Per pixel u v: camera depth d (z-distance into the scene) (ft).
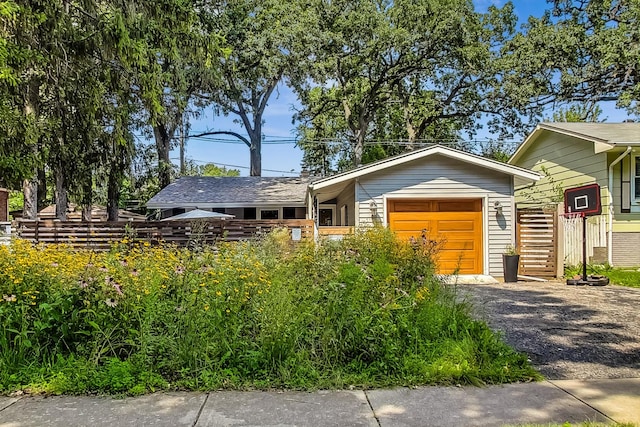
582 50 73.15
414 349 14.66
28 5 30.89
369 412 11.49
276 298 14.80
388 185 37.78
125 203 97.25
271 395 12.62
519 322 20.58
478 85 87.97
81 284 14.10
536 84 76.59
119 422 10.94
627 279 33.47
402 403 12.05
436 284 18.19
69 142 42.16
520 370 14.06
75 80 37.86
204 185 72.54
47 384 12.92
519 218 37.73
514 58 77.30
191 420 11.03
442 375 13.65
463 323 16.14
